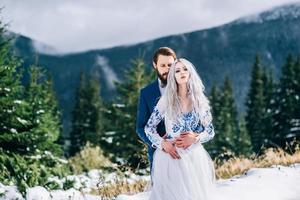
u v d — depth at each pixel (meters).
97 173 10.74
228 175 8.84
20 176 9.24
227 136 51.09
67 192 6.72
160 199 4.43
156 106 4.46
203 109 4.41
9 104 11.45
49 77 47.31
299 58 47.09
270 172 7.55
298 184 6.86
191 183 4.38
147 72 29.45
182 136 4.38
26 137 11.42
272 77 61.84
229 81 65.25
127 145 26.55
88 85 64.69
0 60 11.58
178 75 4.38
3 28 11.73
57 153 12.58
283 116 43.84
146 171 9.30
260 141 49.12
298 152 9.68
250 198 6.07
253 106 55.66
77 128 57.38
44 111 12.37
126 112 27.81
